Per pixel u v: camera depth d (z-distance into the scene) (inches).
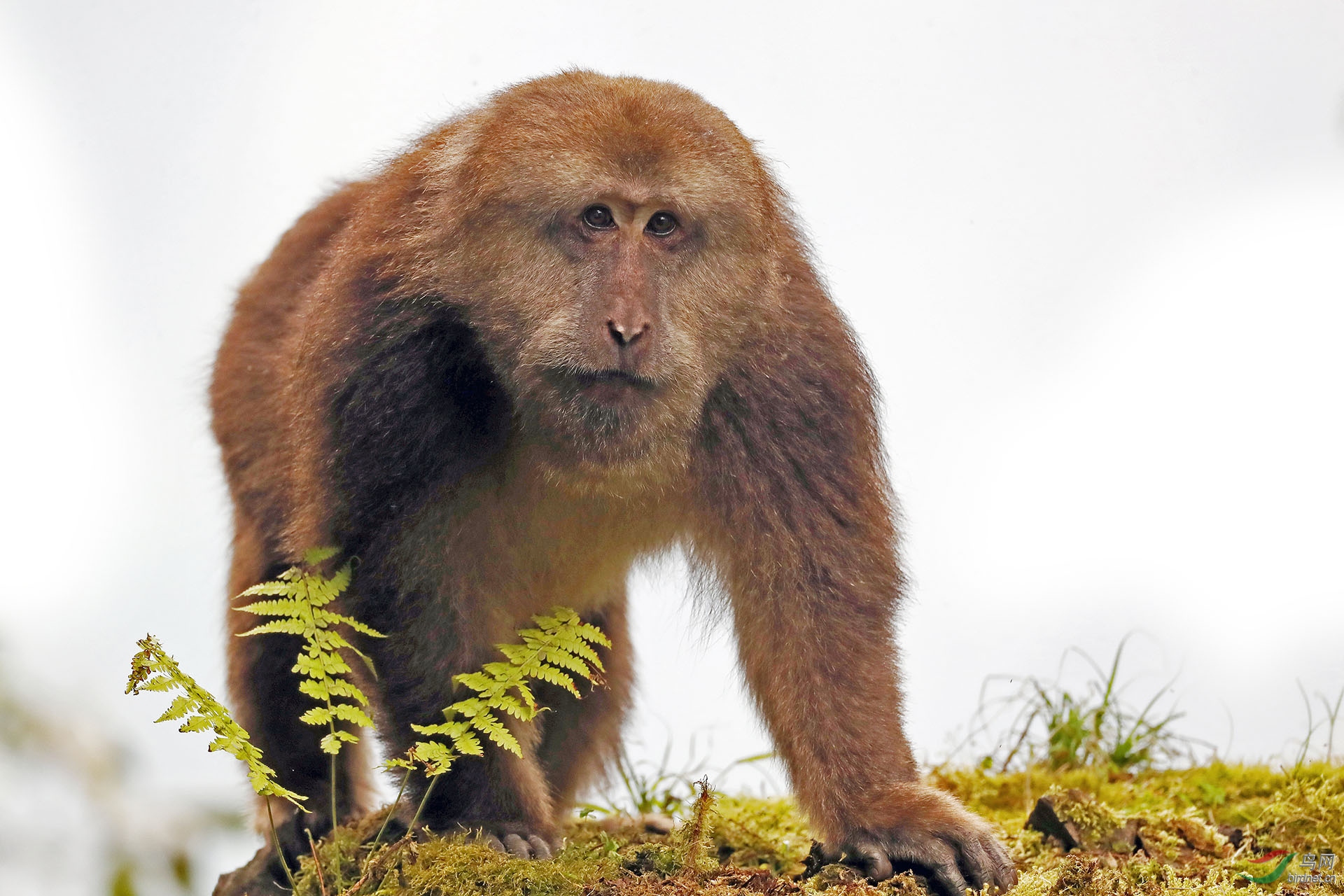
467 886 301.9
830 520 339.9
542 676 313.1
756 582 346.3
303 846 405.7
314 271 430.0
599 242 332.2
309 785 433.4
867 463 348.8
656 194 327.9
